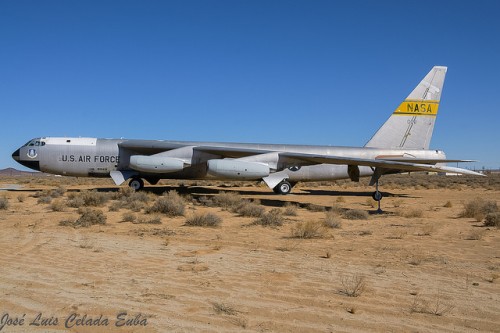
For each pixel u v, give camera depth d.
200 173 28.89
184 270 8.07
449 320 5.62
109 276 7.47
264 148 29.67
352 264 8.96
